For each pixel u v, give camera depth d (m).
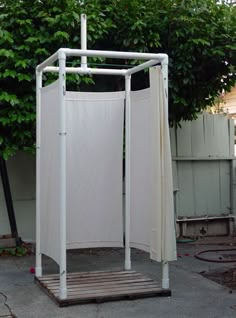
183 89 5.90
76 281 4.20
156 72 3.88
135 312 3.57
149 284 4.11
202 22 5.53
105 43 5.73
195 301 3.81
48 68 4.46
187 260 5.23
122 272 4.53
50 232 4.09
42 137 4.40
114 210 4.68
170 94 5.75
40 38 5.23
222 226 6.70
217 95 6.31
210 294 3.99
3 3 5.27
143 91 4.29
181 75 5.71
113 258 5.39
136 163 4.45
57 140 3.90
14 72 5.11
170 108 6.00
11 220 5.70
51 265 5.04
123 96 4.61
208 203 6.66
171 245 3.88
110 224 4.67
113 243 4.68
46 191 4.24
